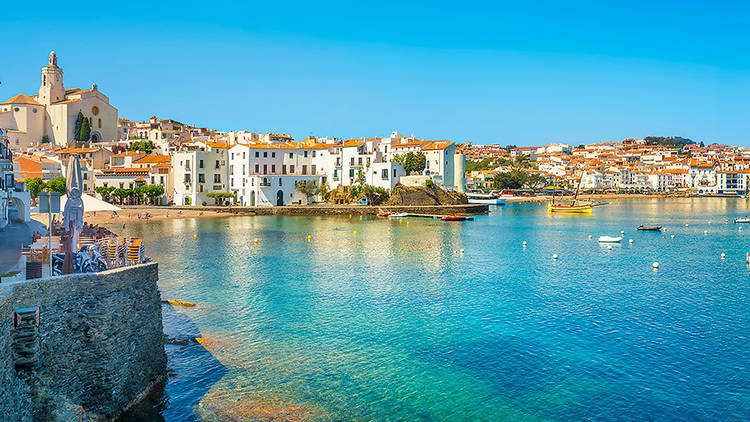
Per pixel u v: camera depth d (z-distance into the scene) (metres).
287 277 68.69
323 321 49.19
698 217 186.38
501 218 177.12
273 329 46.69
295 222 148.38
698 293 60.09
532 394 34.81
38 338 25.64
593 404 33.44
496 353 41.38
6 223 65.62
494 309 53.38
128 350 30.67
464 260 83.75
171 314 50.69
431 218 169.38
